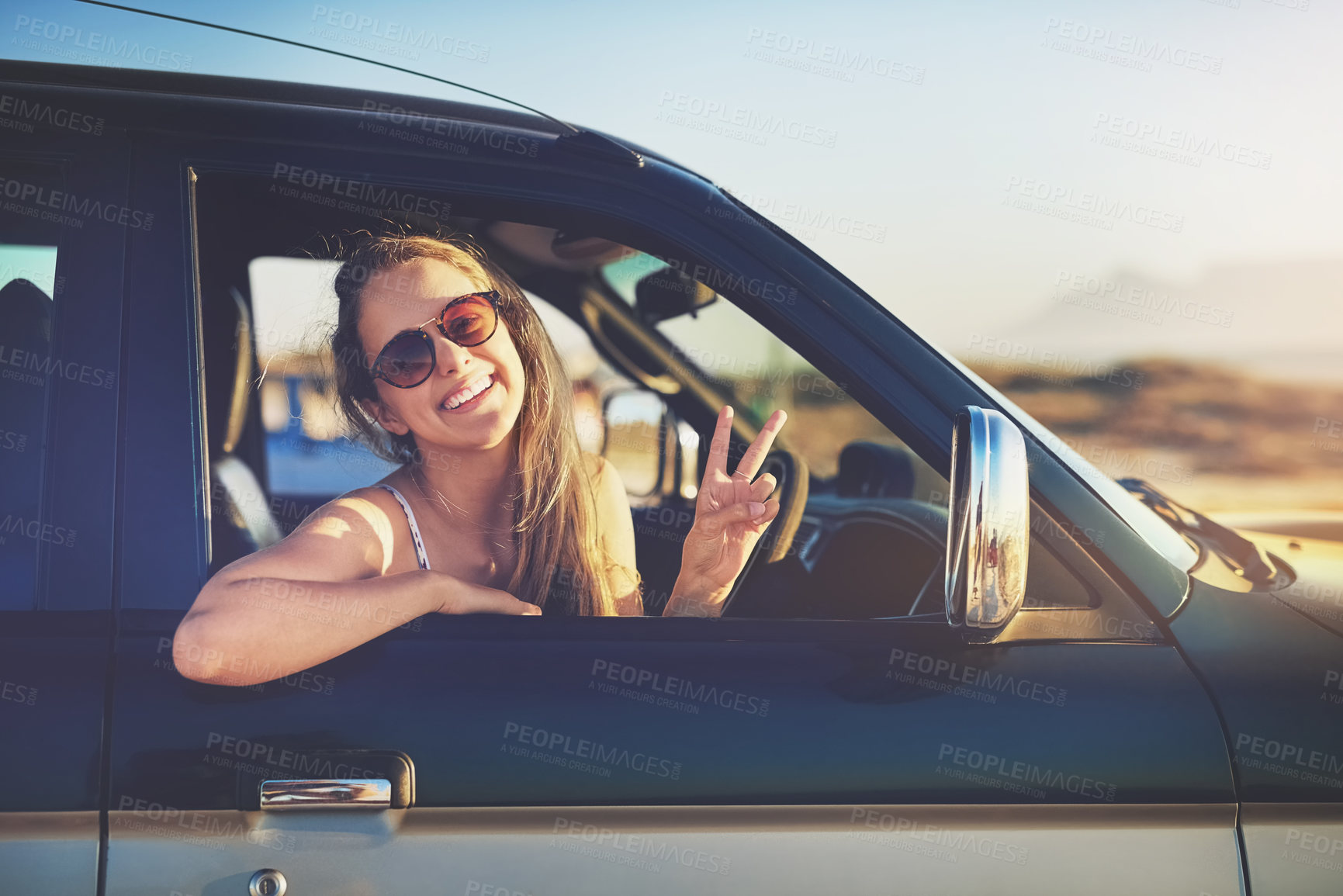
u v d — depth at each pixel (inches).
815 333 55.0
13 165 50.7
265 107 53.9
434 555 60.9
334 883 45.9
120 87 53.2
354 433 63.9
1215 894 49.2
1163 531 60.9
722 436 62.6
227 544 59.1
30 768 45.0
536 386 63.7
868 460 88.3
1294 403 614.2
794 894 47.6
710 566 63.0
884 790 48.0
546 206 54.9
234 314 65.4
